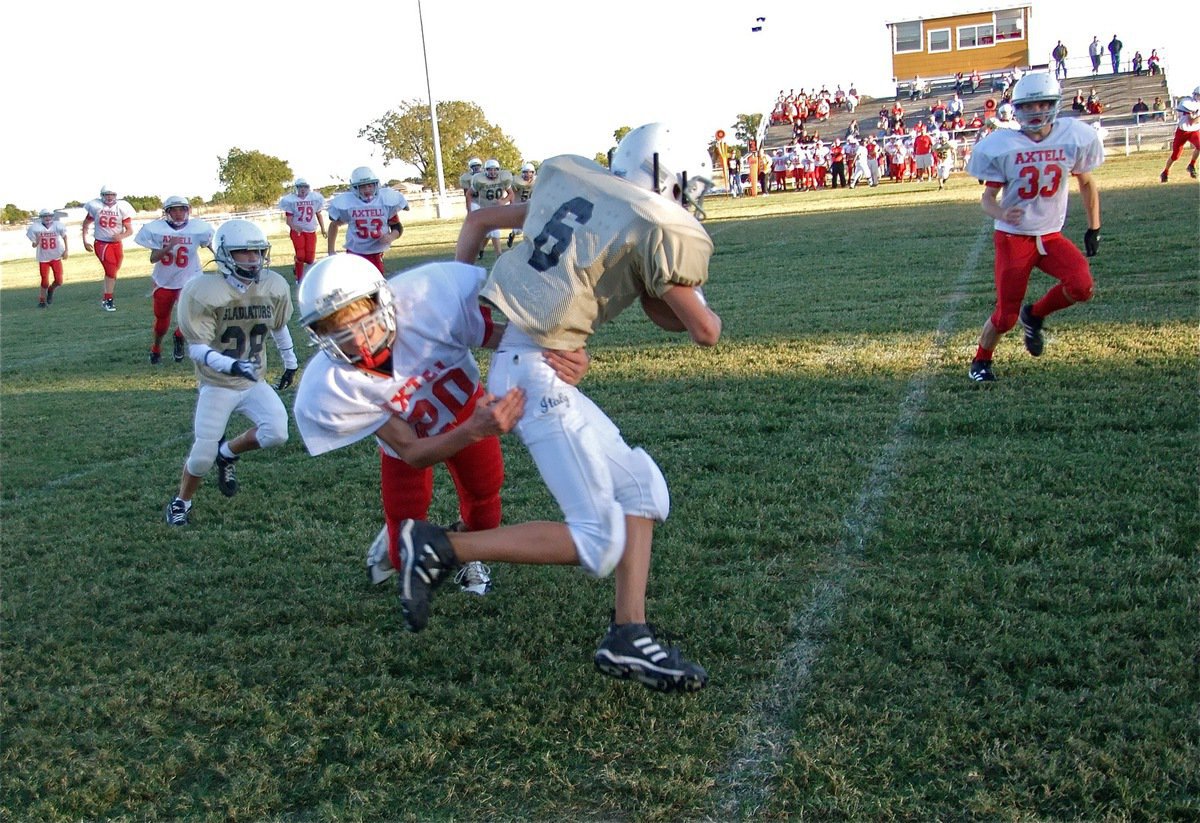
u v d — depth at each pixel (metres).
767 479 4.48
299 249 15.50
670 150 2.88
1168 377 5.42
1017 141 5.46
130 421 6.93
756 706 2.79
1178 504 3.78
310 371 2.99
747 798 2.44
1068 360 5.99
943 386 5.72
